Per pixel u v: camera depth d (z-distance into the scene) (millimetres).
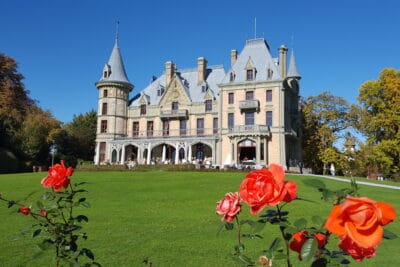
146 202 19953
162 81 63219
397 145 45656
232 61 56844
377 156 47219
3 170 46469
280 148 48469
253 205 2232
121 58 62031
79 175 33000
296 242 2395
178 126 57281
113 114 59406
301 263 9055
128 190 24125
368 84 50719
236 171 38562
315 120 58594
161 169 42344
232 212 2762
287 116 52031
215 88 58000
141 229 13719
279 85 49688
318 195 21203
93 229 13617
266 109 49938
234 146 49812
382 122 47844
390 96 48469
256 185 2262
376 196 22172
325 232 2361
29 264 9352
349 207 1663
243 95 51469
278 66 54094
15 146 51219
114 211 17391
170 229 13773
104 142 59344
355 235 1642
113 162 58719
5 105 53844
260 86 50625
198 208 18250
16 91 58562
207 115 55531
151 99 61094
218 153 51719
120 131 59719
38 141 53656
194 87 59438
